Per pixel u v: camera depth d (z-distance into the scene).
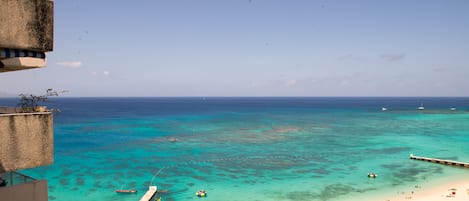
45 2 10.51
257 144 67.88
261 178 43.47
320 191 38.09
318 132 86.19
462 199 35.22
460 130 86.81
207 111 184.00
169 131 88.62
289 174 45.16
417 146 63.97
